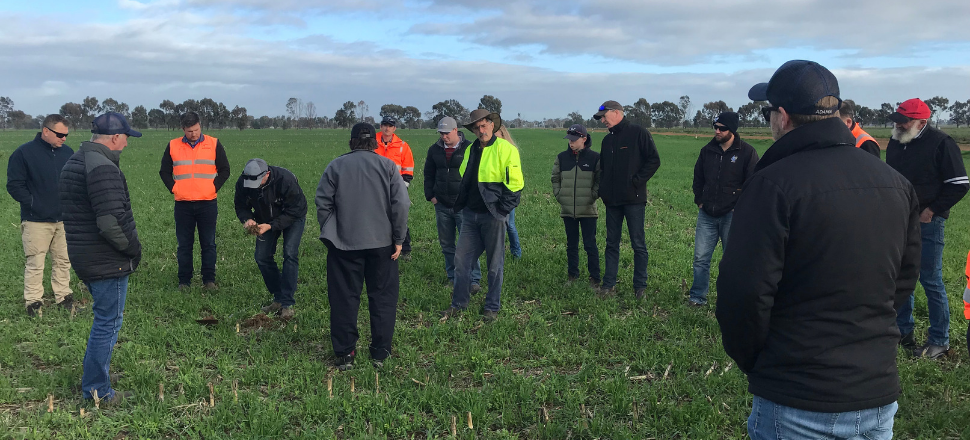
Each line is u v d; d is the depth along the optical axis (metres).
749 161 5.67
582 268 7.45
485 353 4.64
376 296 4.63
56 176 5.71
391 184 4.60
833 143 1.91
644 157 6.15
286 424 3.61
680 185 17.98
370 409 3.74
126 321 5.36
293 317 5.62
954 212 13.80
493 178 5.37
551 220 10.93
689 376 4.27
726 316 1.93
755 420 2.03
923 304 5.65
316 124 164.62
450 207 6.80
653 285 6.68
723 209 5.70
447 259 6.99
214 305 5.85
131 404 3.84
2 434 3.41
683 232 10.02
